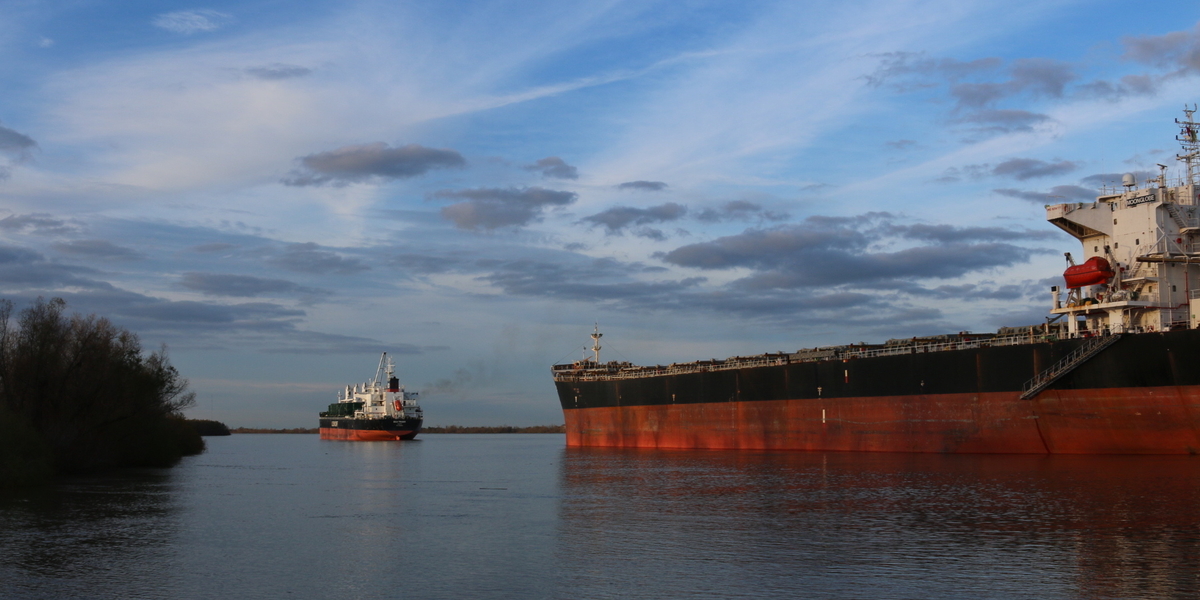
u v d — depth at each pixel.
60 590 28.55
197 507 52.19
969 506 43.34
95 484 69.50
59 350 79.56
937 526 38.00
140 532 41.34
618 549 34.56
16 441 67.94
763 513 43.47
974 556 31.41
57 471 80.50
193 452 139.75
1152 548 32.19
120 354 85.25
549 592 27.48
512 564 32.00
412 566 31.98
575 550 34.62
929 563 30.38
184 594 27.88
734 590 27.09
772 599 25.91
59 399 79.31
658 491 54.94
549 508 48.84
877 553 32.34
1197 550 31.78
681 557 32.50
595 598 26.56
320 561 33.22
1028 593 26.02
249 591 28.19
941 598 25.67
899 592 26.42
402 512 48.69
